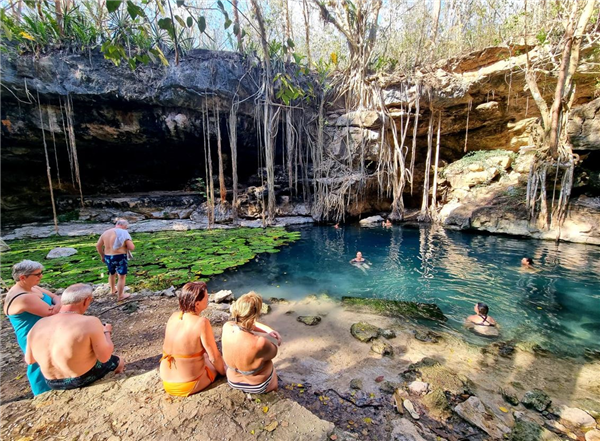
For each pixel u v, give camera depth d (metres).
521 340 3.95
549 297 5.34
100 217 11.66
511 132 12.20
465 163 12.67
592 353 3.65
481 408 2.66
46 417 2.15
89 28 9.28
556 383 3.10
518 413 2.65
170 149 12.95
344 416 2.56
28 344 2.38
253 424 2.11
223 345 2.46
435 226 11.78
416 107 10.95
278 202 13.52
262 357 2.38
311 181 13.43
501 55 9.61
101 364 2.64
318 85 13.16
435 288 5.87
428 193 12.87
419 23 11.55
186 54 10.71
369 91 11.94
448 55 10.88
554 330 4.23
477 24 10.59
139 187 14.29
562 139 8.66
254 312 2.38
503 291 5.65
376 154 12.48
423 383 2.96
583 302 5.12
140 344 3.62
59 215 11.61
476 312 4.54
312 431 2.08
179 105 11.05
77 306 2.48
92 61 9.63
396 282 6.23
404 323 4.42
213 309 4.70
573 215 8.67
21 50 8.77
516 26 9.25
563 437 2.38
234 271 6.95
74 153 9.84
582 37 7.82
